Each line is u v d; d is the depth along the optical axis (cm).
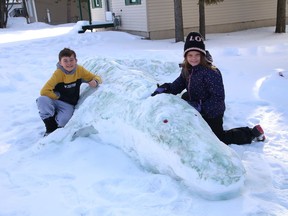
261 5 1561
